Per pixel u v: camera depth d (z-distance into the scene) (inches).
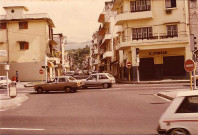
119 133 342.3
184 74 1505.9
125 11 1558.8
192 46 783.7
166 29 1525.6
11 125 417.1
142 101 673.6
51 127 396.2
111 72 2404.0
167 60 1529.3
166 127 275.6
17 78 2003.0
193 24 1501.0
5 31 2042.3
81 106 629.0
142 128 366.9
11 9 2036.2
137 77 1437.0
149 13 1505.9
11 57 2047.2
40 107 645.3
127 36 1561.3
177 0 1504.7
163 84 1235.2
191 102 276.8
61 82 1048.8
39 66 2042.3
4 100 792.3
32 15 2046.0
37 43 2054.6
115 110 544.7
